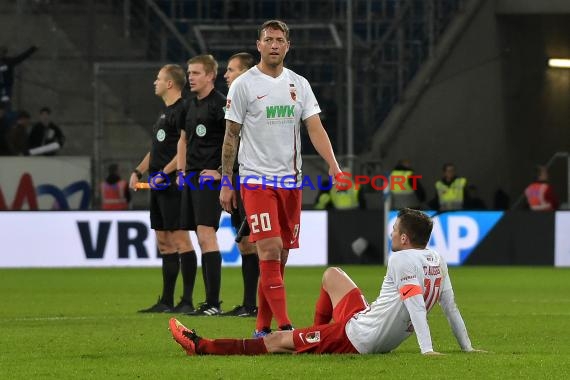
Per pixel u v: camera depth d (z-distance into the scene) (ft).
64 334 82.17
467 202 199.11
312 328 64.34
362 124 216.13
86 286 144.56
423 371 58.59
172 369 60.54
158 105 210.59
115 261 187.73
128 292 133.80
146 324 89.86
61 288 141.08
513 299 123.65
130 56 221.25
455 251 193.98
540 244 194.08
